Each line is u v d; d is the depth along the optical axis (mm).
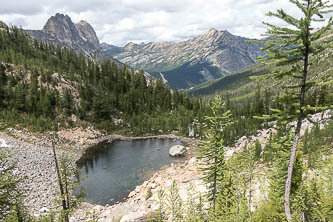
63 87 103500
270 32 12133
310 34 11461
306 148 52812
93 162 67250
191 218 21125
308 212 18688
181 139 99500
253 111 106812
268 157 44875
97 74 134125
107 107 107188
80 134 88938
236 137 90312
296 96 12648
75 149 76875
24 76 100938
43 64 125125
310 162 33531
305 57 11875
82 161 68000
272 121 92000
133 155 74750
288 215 13750
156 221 22109
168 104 131375
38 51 149250
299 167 20281
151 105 128375
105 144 89062
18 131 73312
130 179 53625
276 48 12016
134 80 145875
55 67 129500
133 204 37750
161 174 54594
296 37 11383
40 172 51344
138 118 112812
